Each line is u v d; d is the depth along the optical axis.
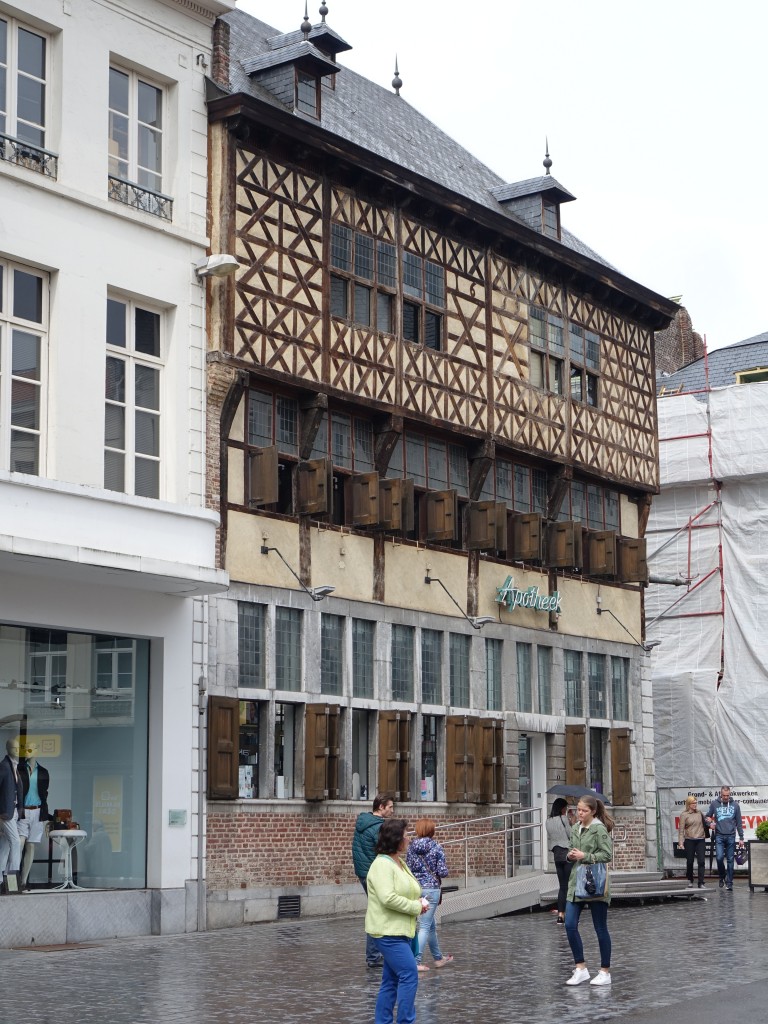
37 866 15.91
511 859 22.41
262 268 18.83
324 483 19.14
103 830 16.61
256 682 18.62
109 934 16.08
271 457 18.53
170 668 17.25
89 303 16.55
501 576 23.11
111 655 16.89
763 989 11.64
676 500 32.03
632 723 25.92
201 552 16.56
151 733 17.12
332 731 19.28
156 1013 10.38
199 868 17.23
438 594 21.75
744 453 30.84
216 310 18.17
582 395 25.33
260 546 18.73
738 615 30.81
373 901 9.38
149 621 17.03
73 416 16.22
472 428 22.36
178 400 17.58
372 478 20.12
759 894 22.45
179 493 17.45
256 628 18.70
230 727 17.88
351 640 20.06
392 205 21.23
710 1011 10.54
